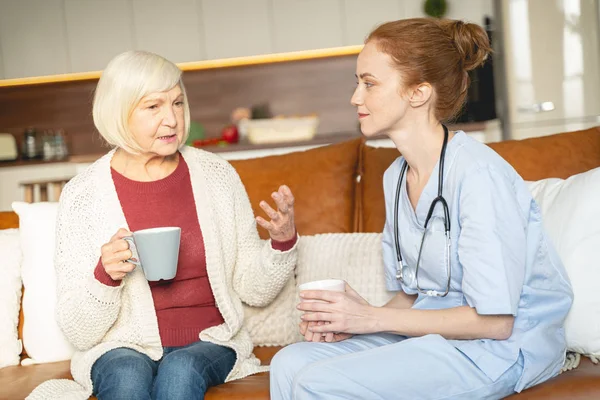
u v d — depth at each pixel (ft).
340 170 7.64
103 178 6.47
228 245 6.61
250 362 6.30
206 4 18.38
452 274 5.39
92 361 5.91
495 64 16.22
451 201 5.29
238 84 19.16
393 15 17.95
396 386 4.97
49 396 5.80
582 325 5.61
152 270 5.46
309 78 19.04
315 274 7.00
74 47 18.62
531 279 5.41
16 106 19.31
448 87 5.43
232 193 6.74
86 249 6.26
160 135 6.21
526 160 7.13
